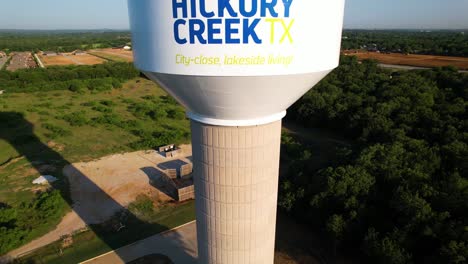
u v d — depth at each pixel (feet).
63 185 87.56
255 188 31.17
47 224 70.79
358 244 60.54
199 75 23.36
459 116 98.99
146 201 80.38
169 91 28.43
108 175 93.45
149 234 68.23
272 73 23.15
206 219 33.27
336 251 62.44
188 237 67.21
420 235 53.16
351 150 83.35
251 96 25.07
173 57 23.63
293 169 79.97
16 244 64.18
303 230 69.56
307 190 70.03
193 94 25.89
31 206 74.79
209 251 34.71
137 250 63.21
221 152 29.53
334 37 25.62
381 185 66.44
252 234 33.14
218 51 22.48
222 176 30.50
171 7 22.53
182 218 74.13
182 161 102.68
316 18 23.44
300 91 27.09
